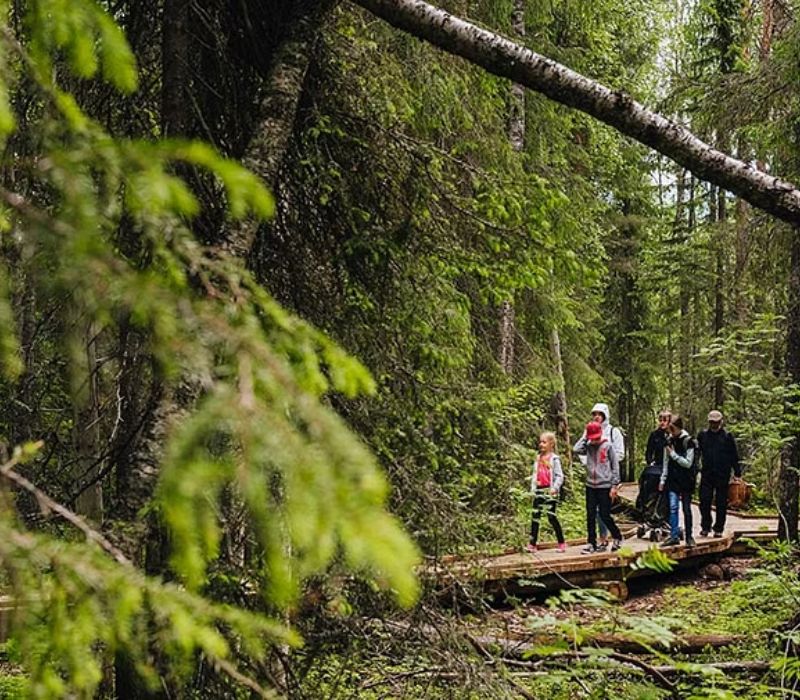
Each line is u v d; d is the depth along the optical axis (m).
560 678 3.44
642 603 8.66
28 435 3.58
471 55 3.24
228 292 1.60
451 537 3.55
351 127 3.89
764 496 14.25
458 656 3.33
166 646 1.11
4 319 1.21
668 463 10.03
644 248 19.52
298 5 3.47
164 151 1.05
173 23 3.24
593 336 15.33
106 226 1.14
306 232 3.90
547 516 8.74
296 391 0.88
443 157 4.08
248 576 2.72
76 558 1.00
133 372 3.14
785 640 4.73
